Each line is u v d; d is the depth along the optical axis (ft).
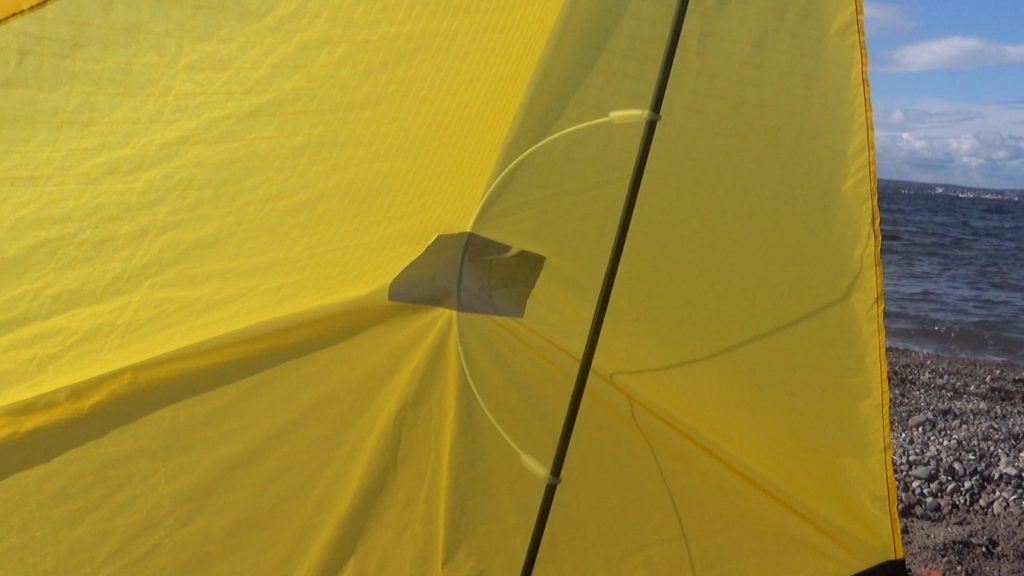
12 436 8.46
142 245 8.35
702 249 11.00
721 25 10.53
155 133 8.04
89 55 7.66
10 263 7.94
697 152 10.73
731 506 11.27
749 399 11.42
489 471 10.21
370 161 8.88
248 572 9.14
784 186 11.12
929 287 75.56
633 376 11.00
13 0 7.29
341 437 9.59
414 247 9.73
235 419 9.21
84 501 8.68
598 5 9.71
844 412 11.68
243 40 8.05
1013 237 117.91
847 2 10.94
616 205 10.49
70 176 7.89
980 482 24.13
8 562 8.43
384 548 9.70
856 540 11.63
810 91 10.98
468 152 9.43
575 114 9.96
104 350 8.55
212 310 8.86
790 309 11.40
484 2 8.64
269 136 8.40
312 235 8.98
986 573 18.76
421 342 9.89
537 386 10.48
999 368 42.86
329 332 9.49
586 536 10.57
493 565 10.11
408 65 8.60
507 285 10.17
